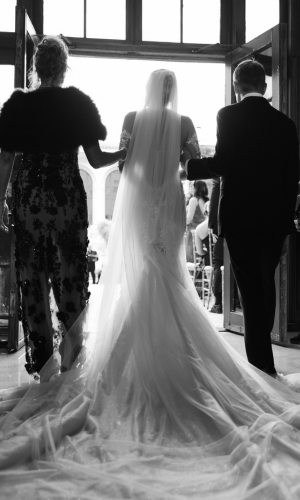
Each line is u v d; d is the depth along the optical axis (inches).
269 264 136.6
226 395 95.7
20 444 77.4
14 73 186.5
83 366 104.4
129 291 106.6
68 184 111.8
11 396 109.0
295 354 168.6
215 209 247.0
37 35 203.5
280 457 77.4
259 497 64.3
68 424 86.6
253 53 201.8
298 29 215.6
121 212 114.5
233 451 76.1
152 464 75.0
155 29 214.8
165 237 111.2
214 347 105.1
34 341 114.7
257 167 130.6
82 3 210.4
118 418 90.4
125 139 117.8
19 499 65.2
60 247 112.3
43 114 109.5
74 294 113.6
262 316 132.1
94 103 113.6
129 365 99.4
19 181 113.0
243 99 133.7
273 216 131.4
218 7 219.5
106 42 210.4
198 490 67.5
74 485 68.8
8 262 200.8
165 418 90.0
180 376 94.1
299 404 100.3
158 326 101.0
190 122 120.7
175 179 115.1
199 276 332.8
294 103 214.4
